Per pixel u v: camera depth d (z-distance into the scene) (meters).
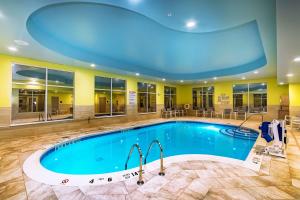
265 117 9.44
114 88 8.55
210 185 2.28
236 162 3.08
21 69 5.79
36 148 4.09
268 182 2.35
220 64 7.67
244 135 6.69
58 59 5.49
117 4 2.68
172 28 3.65
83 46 5.34
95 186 2.29
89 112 7.24
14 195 2.09
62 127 6.25
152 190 2.17
